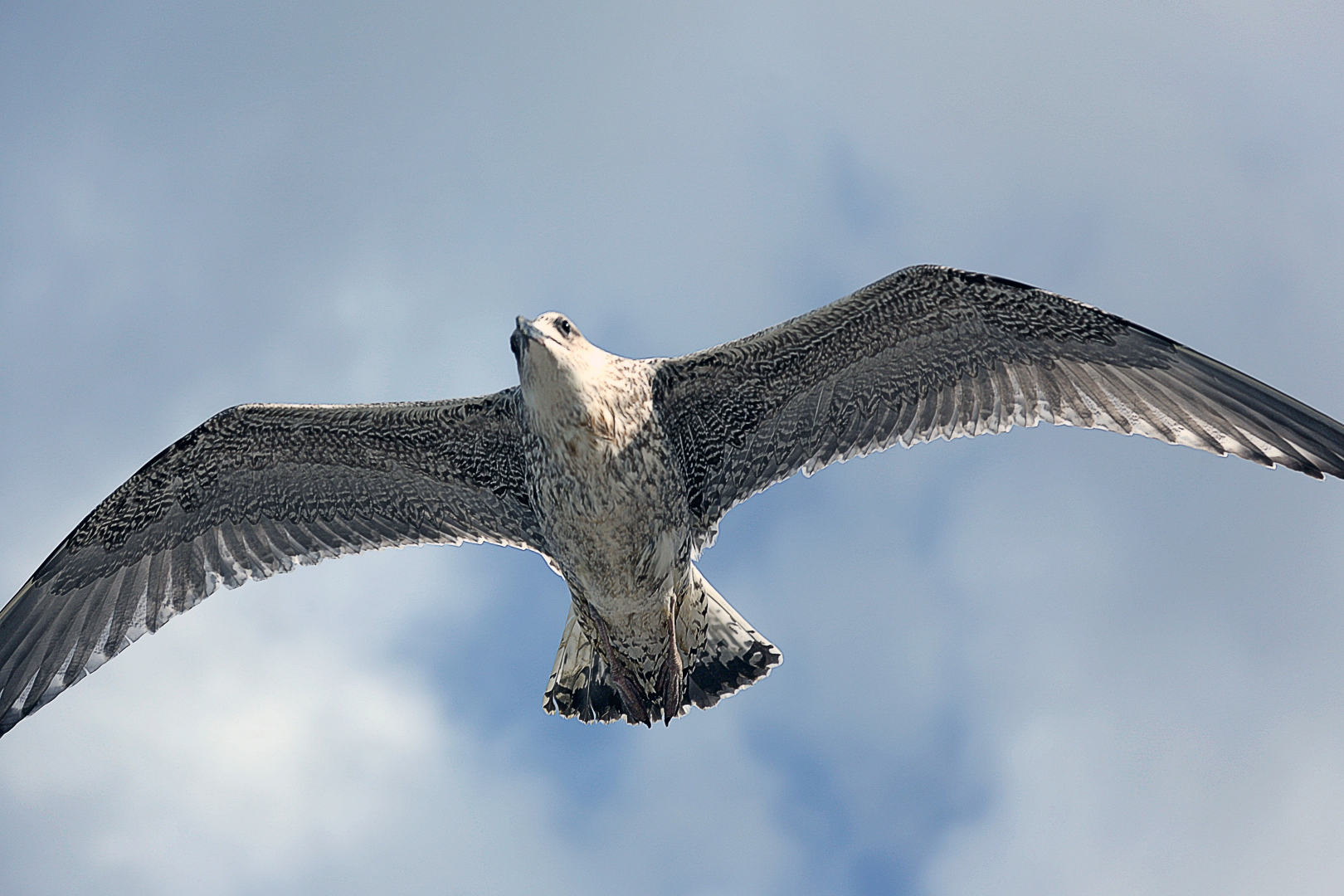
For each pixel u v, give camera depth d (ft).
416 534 42.19
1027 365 38.91
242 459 41.37
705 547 40.47
